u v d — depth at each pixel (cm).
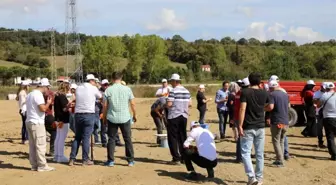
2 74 7194
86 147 1101
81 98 1078
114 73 1077
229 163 1148
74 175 1002
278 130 1082
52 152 1241
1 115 2927
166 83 1475
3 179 969
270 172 1052
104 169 1065
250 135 888
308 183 959
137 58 8919
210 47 9838
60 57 11050
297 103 1922
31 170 1055
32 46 12481
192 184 930
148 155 1268
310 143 1512
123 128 1087
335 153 1209
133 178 977
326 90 1212
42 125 1030
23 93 1489
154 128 2019
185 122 1104
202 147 952
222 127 1581
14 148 1411
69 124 1250
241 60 9412
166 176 998
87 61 9369
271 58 5262
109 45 9250
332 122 1198
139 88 5869
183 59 10362
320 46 9044
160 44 9131
